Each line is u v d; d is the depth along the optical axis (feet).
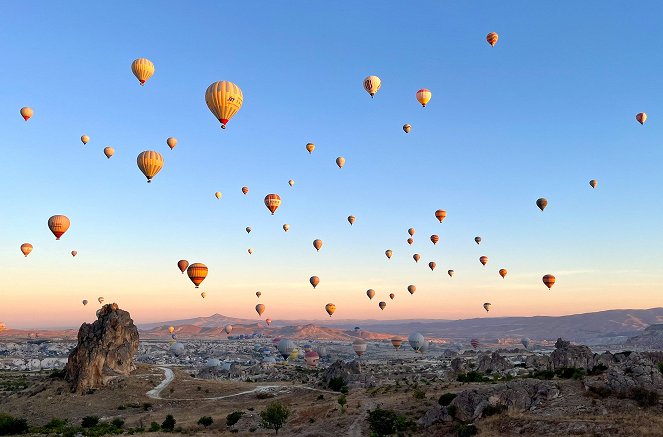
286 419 244.01
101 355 409.08
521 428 168.55
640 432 148.25
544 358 433.48
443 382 319.06
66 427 286.25
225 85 254.68
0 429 264.11
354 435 208.44
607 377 188.75
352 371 425.28
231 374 580.71
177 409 340.18
